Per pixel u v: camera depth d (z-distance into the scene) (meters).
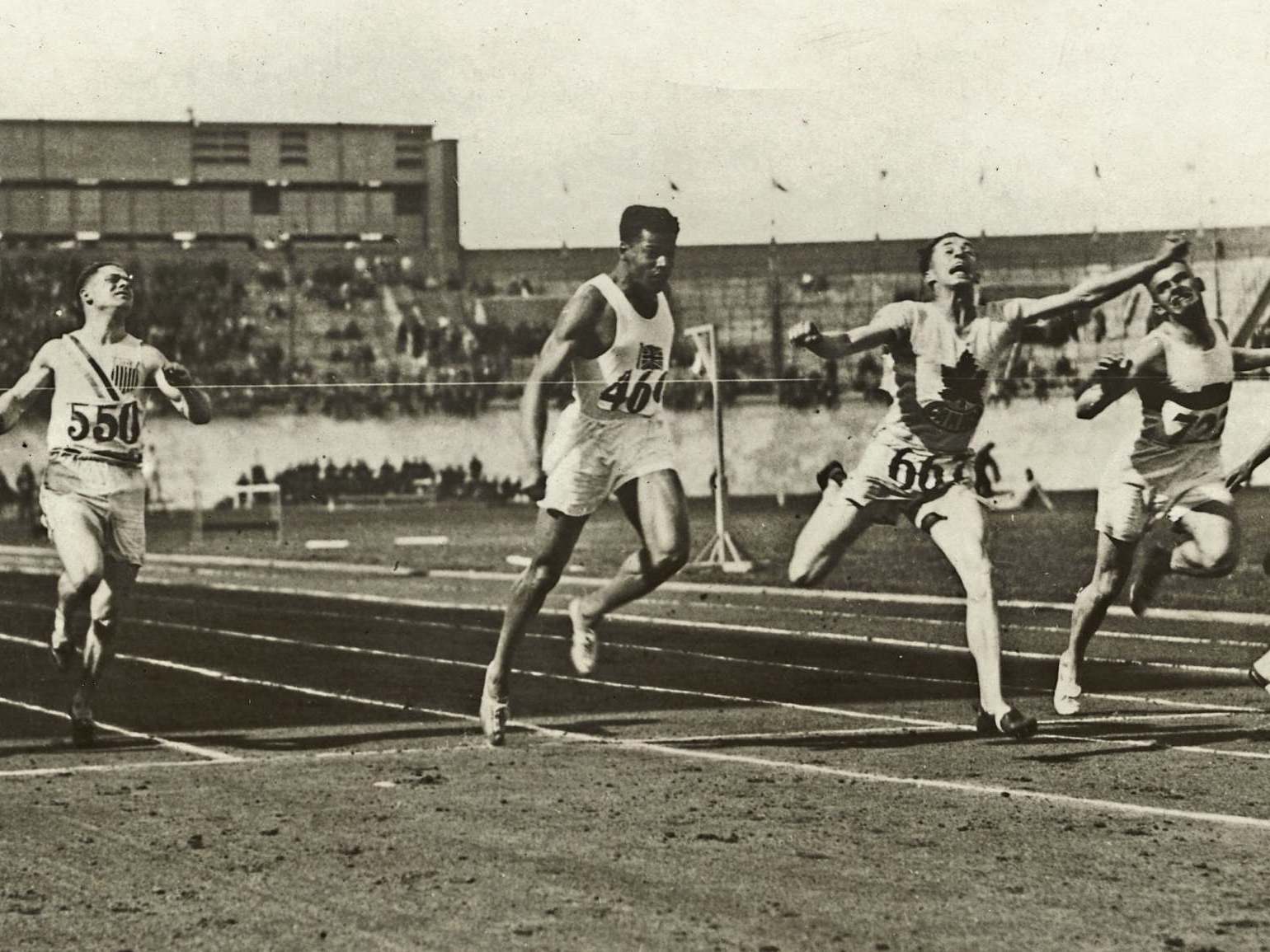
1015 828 4.54
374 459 25.31
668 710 7.47
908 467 6.78
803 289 18.94
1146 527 7.37
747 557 16.81
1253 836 4.42
